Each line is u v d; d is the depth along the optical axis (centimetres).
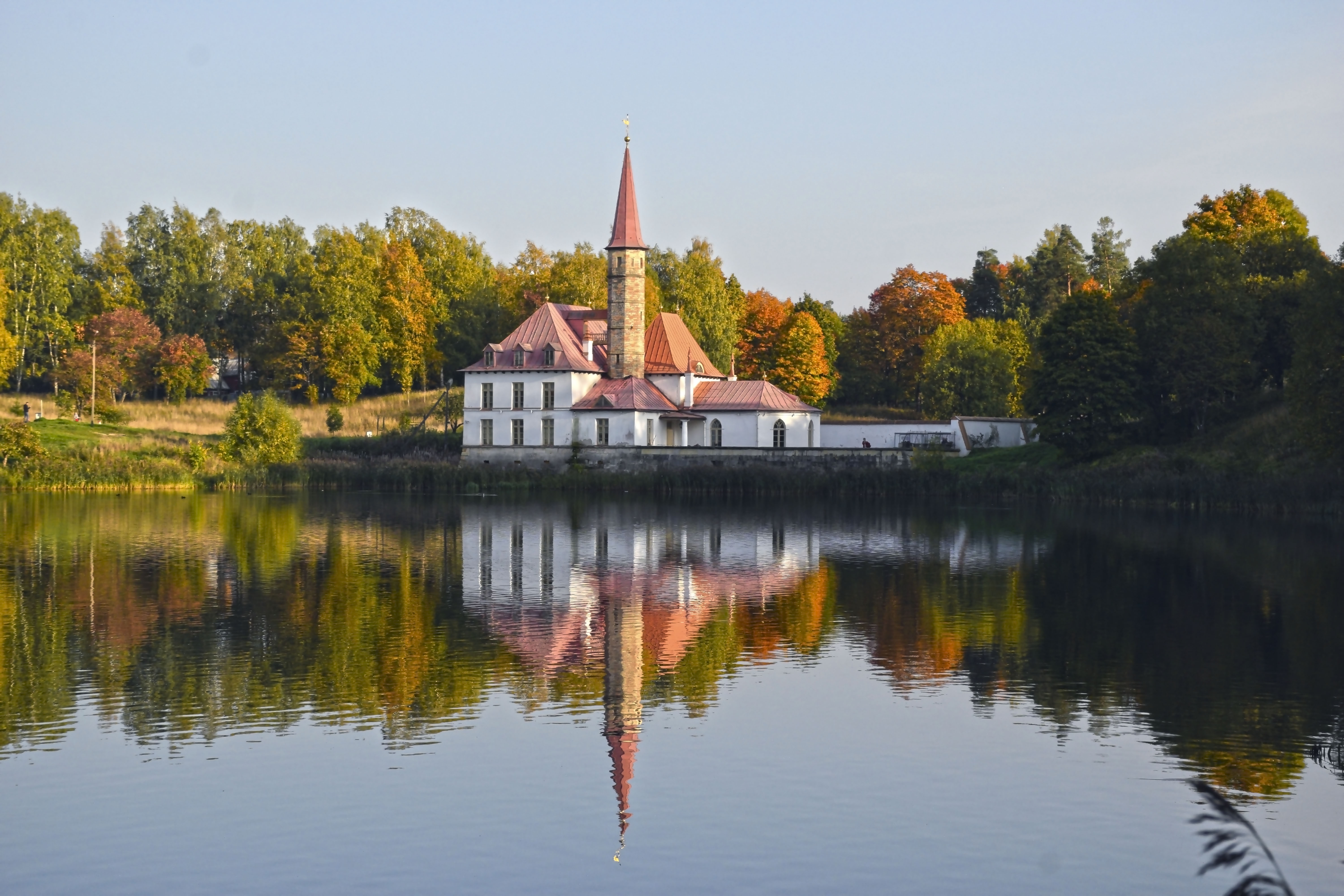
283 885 1653
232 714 2408
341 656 2875
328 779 2042
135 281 15038
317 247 15738
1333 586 3934
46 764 2105
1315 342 6512
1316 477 6706
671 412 10069
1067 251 16800
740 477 8569
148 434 10150
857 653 2958
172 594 3697
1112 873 1698
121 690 2559
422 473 8850
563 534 5525
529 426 10044
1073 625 3288
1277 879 1252
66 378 11175
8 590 3753
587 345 10425
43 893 1628
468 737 2275
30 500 7281
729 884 1664
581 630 3209
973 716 2420
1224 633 3194
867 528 5841
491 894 1631
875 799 1969
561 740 2259
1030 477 8025
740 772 2092
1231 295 8319
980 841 1803
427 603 3584
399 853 1756
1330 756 2172
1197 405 8375
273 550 4784
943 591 3856
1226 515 6606
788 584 3991
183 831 1828
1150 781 2050
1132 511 6881
